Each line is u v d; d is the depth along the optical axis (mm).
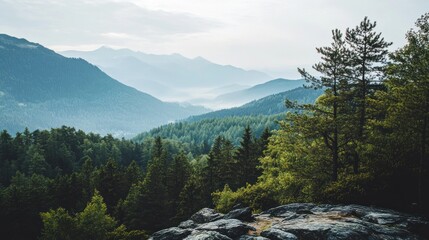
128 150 164000
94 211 37000
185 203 50094
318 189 29188
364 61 27141
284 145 33625
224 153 74375
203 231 16594
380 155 24172
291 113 29766
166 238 18734
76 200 68562
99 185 64688
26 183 94250
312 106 29578
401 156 23000
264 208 32844
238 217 20359
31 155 122125
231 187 59969
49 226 35469
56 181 72625
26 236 56094
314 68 28531
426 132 21094
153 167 53656
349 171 29281
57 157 132750
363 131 27781
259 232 17469
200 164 104500
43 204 60156
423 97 19297
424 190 21281
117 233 36969
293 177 31984
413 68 21109
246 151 58969
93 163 141000
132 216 51344
